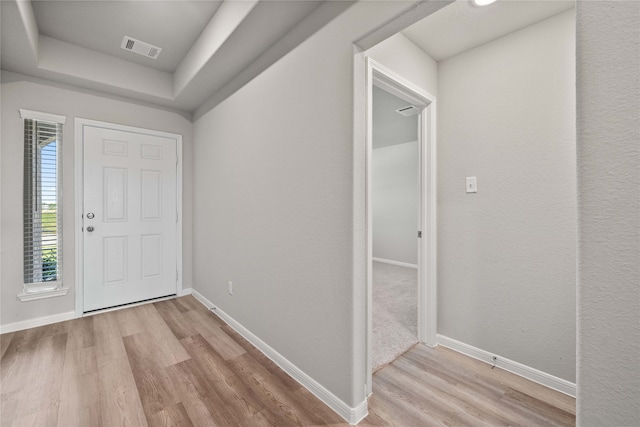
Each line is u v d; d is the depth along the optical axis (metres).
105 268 2.90
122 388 1.68
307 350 1.70
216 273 2.87
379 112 3.72
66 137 2.68
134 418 1.45
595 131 0.62
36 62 2.29
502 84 1.87
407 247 5.43
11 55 2.18
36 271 2.55
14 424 1.40
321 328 1.60
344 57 1.45
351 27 1.41
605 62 0.61
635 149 0.57
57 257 2.64
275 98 1.98
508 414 1.48
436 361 1.98
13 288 2.43
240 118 2.42
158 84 3.00
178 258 3.38
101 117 2.87
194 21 2.20
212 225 2.97
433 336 2.19
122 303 3.00
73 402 1.55
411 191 5.38
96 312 2.83
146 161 3.15
